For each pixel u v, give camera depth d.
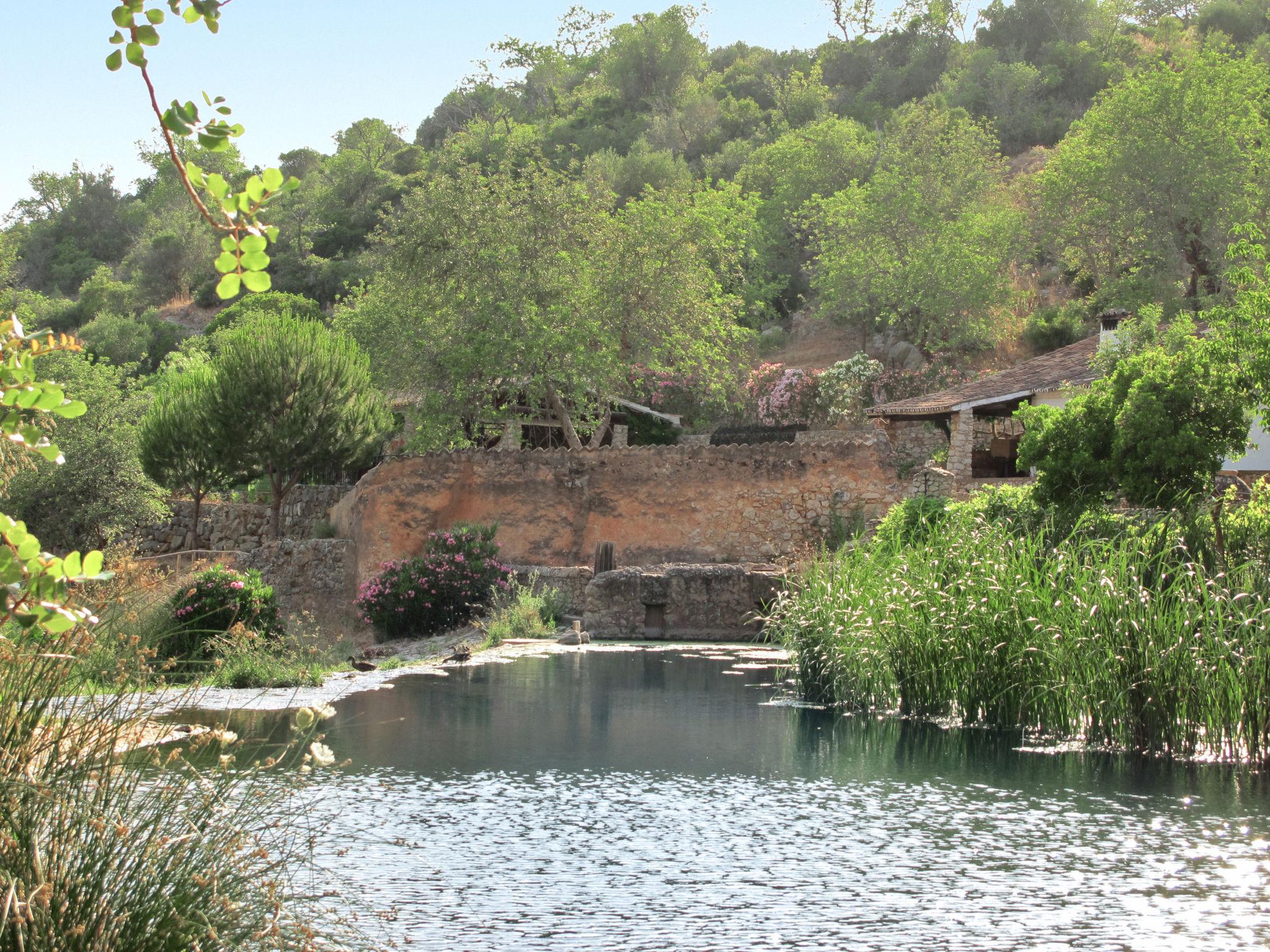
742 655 17.28
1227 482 20.45
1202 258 47.34
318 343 31.73
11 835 3.41
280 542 27.77
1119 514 15.27
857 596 12.67
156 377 51.75
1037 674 10.75
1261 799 7.96
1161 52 92.69
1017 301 53.31
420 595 21.83
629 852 6.50
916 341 51.78
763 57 125.62
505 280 31.44
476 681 14.06
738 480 25.56
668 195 36.47
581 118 111.88
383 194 98.44
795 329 68.06
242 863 3.90
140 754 4.30
